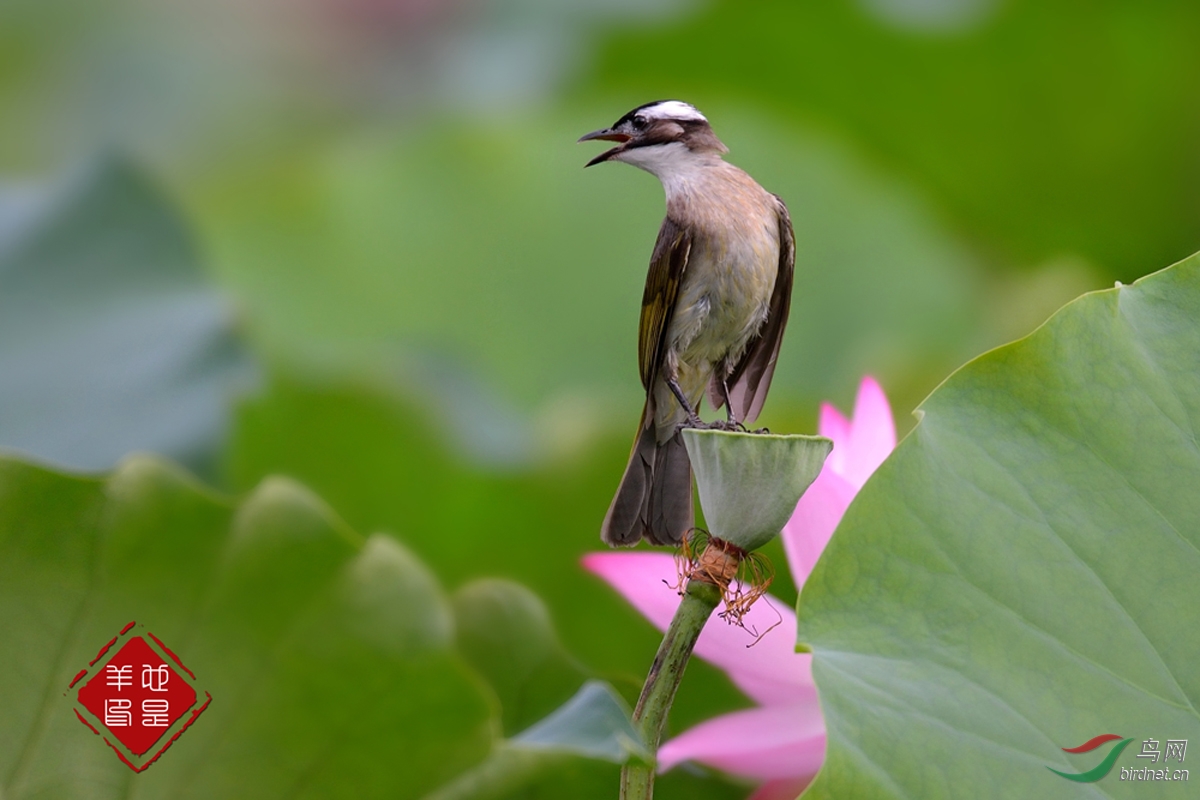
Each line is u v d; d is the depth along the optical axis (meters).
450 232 6.65
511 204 6.66
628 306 6.65
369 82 7.41
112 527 5.88
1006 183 6.65
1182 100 6.60
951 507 6.27
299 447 6.40
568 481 6.41
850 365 6.62
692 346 6.45
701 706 6.33
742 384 6.46
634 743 5.71
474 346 6.64
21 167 7.26
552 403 6.62
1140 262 6.65
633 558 6.30
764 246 6.45
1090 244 6.65
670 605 6.30
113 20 7.54
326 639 5.86
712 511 6.24
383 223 6.65
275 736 5.86
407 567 5.98
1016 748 6.23
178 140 7.42
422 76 7.38
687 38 6.64
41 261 6.41
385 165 6.67
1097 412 6.28
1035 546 6.26
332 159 6.72
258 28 7.47
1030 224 6.66
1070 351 6.28
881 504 6.27
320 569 5.94
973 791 6.18
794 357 6.65
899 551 6.26
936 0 6.59
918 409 6.28
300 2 7.35
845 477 6.32
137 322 6.40
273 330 6.61
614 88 6.68
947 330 6.65
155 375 6.39
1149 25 6.58
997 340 6.64
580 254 6.65
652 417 6.44
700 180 6.46
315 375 6.40
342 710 5.84
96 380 6.38
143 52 7.54
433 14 7.22
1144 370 6.28
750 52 6.64
